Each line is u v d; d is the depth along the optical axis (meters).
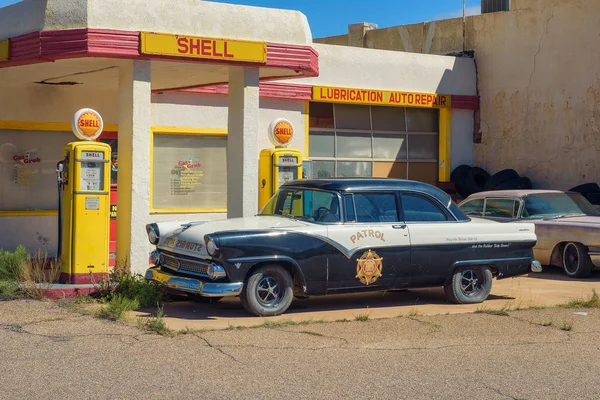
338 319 8.73
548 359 7.08
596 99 17.30
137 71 10.59
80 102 14.41
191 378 6.23
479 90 19.81
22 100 13.84
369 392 5.95
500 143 19.34
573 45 17.77
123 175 10.78
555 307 9.72
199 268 8.88
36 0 10.55
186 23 10.87
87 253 10.08
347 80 17.73
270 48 11.55
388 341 7.68
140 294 9.65
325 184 9.53
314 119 17.55
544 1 18.36
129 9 10.44
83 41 10.10
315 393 5.90
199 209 15.82
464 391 6.04
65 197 10.13
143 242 10.64
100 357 6.82
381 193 9.59
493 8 21.20
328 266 9.06
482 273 10.09
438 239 9.67
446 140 19.34
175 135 15.58
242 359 6.85
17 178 14.02
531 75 18.69
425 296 10.73
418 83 18.86
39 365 6.53
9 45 10.86
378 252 9.34
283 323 8.40
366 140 18.33
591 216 13.76
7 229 13.87
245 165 11.78
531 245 10.29
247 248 8.68
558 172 18.14
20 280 10.00
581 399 5.90
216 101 15.94
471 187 18.98
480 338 7.90
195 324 8.38
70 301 9.41
